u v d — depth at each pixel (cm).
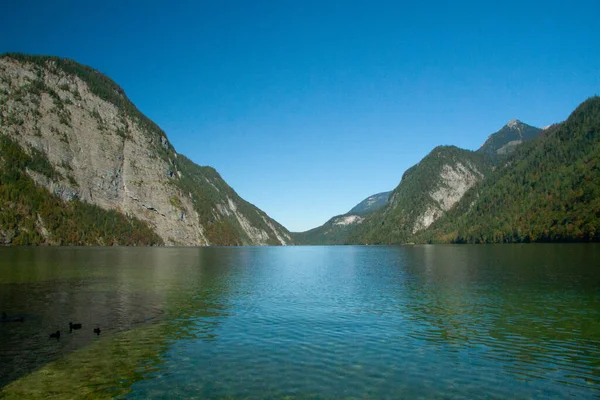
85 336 2792
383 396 1838
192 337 2781
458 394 1864
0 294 4459
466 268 8075
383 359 2334
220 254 15862
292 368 2183
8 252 12312
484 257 11331
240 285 5541
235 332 2922
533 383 1995
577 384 1984
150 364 2239
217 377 2052
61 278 5925
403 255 14475
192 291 4909
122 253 13838
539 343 2659
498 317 3422
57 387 1928
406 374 2103
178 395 1839
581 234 16162
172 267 8462
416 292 4844
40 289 4847
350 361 2295
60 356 2364
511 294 4597
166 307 3850
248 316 3466
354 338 2769
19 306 3791
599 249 12644
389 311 3691
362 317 3431
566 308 3791
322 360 2312
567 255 10750
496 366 2227
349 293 4781
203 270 7938
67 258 10119
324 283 5791
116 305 3909
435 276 6700
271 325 3142
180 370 2147
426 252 16462
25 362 2259
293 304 4041
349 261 11531
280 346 2578
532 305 3938
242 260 11819
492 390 1911
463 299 4309
